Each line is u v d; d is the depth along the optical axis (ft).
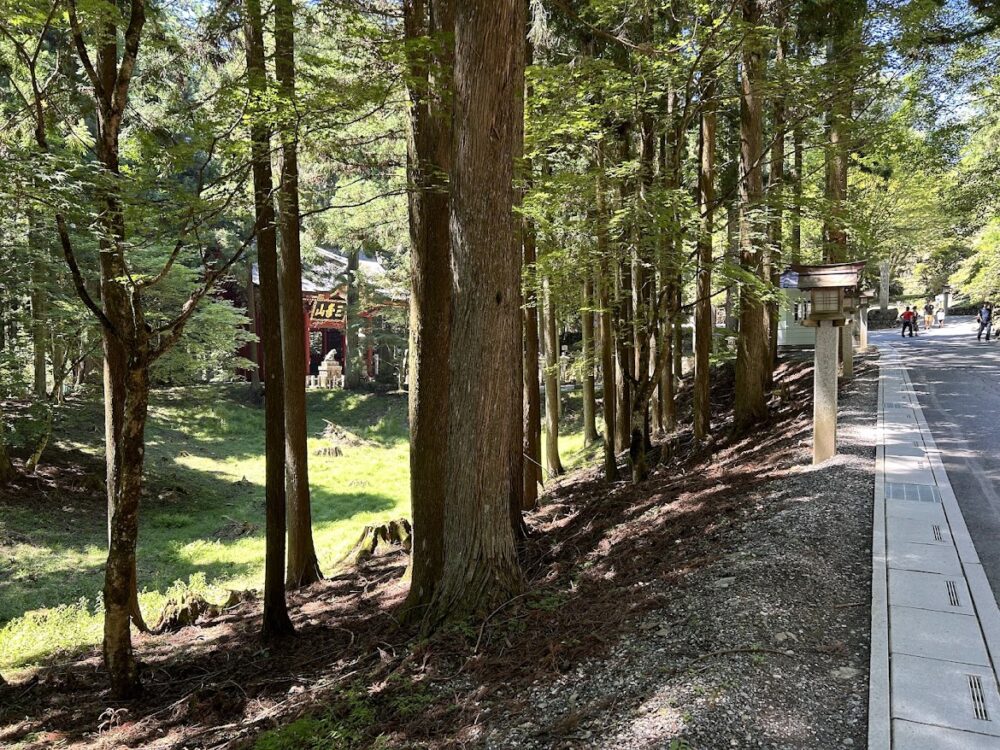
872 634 12.81
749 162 32.63
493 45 17.03
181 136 20.89
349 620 25.54
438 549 22.63
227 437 76.18
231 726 16.69
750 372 37.47
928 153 37.88
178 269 49.26
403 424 88.89
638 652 13.39
